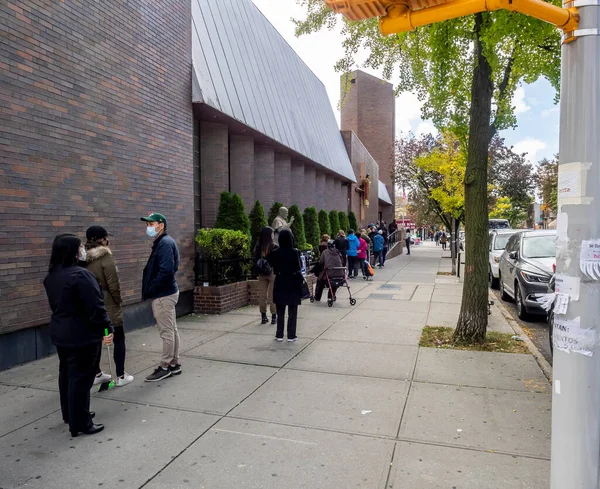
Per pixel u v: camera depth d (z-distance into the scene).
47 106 6.02
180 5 9.27
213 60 11.04
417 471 3.33
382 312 9.44
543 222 39.41
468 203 6.80
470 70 7.57
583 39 2.50
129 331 7.67
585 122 2.48
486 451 3.62
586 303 2.47
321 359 6.07
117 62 7.35
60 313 3.79
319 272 10.90
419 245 54.91
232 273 10.26
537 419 4.20
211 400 4.66
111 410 4.42
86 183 6.68
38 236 5.89
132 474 3.30
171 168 8.77
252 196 12.66
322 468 3.38
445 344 6.80
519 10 2.54
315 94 22.17
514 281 9.77
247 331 7.68
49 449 3.67
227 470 3.35
